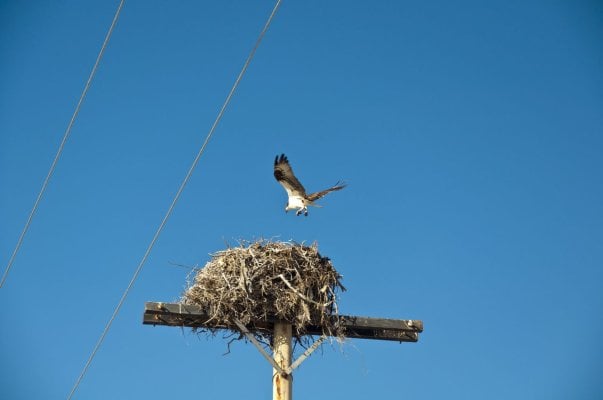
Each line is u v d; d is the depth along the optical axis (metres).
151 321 18.41
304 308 18.50
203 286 18.77
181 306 18.41
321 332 18.83
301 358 18.09
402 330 19.02
